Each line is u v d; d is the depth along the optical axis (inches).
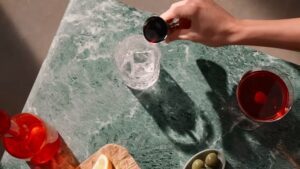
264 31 23.2
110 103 23.4
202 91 23.1
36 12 42.6
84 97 23.5
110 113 23.3
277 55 38.2
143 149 22.8
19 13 42.7
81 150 23.0
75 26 24.1
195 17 22.9
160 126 23.0
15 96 40.6
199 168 21.6
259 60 23.2
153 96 23.3
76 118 23.3
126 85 23.4
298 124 22.4
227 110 22.8
